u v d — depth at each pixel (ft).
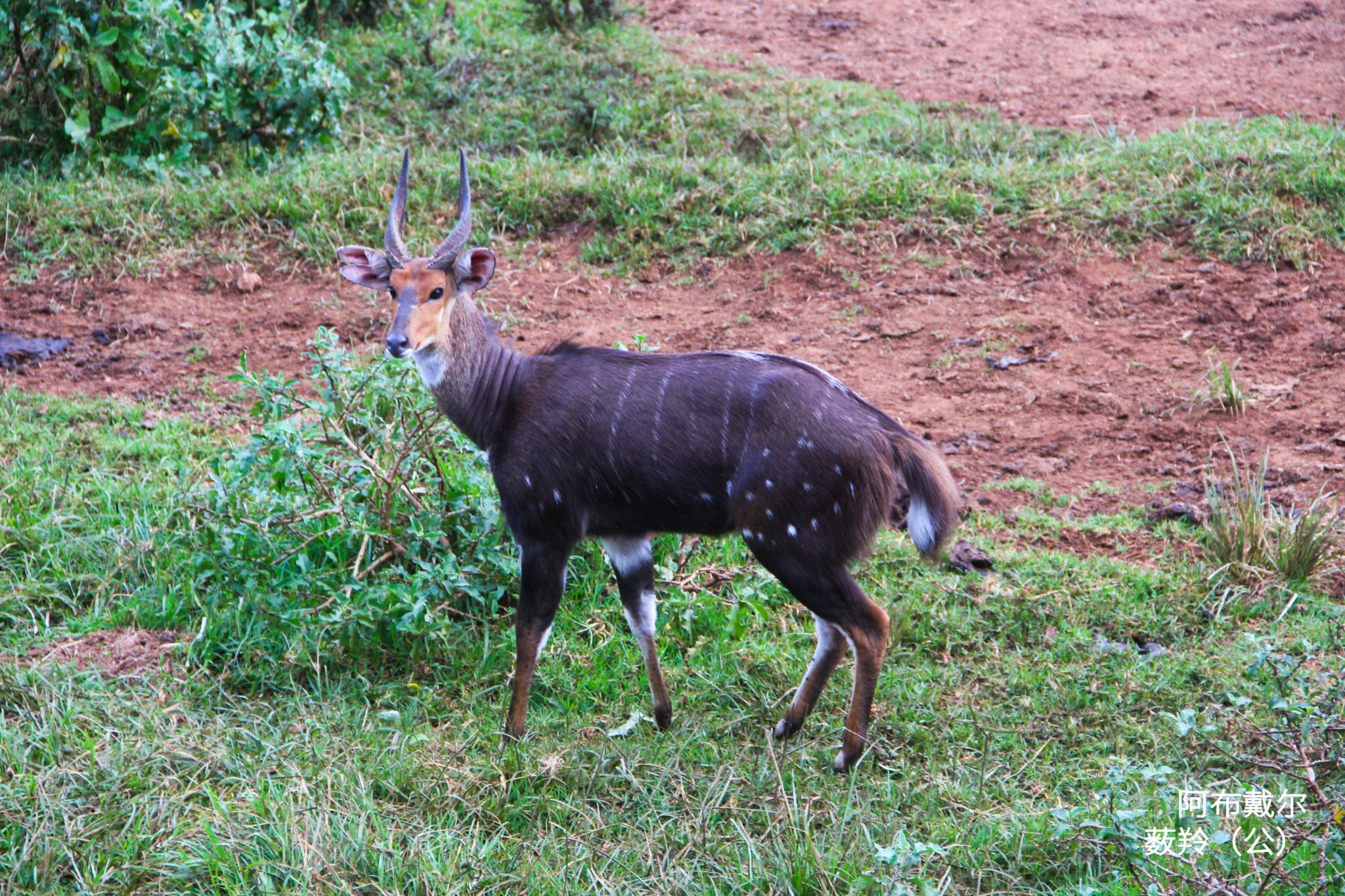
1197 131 56.24
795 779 26.43
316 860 23.45
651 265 50.80
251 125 58.65
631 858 24.25
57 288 49.70
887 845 24.04
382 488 32.45
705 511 26.86
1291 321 44.39
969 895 23.24
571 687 29.96
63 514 34.83
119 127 56.34
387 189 53.31
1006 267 49.03
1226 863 22.59
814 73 67.46
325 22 69.46
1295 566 32.86
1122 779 23.53
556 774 26.61
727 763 27.09
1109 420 40.60
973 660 30.73
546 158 57.36
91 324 47.44
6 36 57.26
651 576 28.48
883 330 45.93
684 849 24.35
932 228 50.49
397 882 23.08
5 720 26.84
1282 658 25.80
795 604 33.17
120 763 25.80
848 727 26.73
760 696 29.53
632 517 27.35
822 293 48.32
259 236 52.06
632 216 52.49
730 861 24.08
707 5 78.59
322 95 57.52
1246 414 40.06
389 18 70.49
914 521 26.32
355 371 33.47
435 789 25.98
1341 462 37.19
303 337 46.57
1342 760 23.98
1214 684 29.04
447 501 32.63
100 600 31.78
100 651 29.81
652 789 26.27
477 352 28.14
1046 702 28.94
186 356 45.37
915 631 31.48
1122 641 31.40
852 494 25.64
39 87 57.52
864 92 63.98
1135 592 32.63
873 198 51.90
